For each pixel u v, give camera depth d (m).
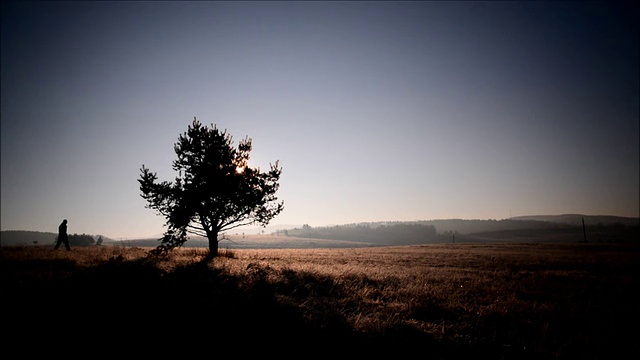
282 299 7.68
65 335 5.14
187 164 18.36
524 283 12.77
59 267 11.10
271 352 4.84
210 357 4.60
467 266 20.67
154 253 16.47
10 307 6.25
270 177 19.95
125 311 6.41
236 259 17.42
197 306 6.82
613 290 11.80
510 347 5.61
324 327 5.88
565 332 6.55
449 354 5.15
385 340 5.48
